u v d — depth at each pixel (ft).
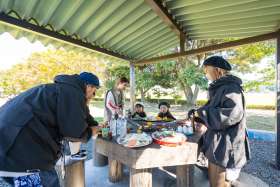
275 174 8.69
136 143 5.36
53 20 9.09
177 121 8.96
